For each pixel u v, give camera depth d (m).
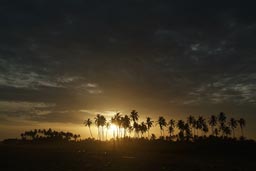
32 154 81.50
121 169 51.50
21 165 55.12
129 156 84.50
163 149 123.81
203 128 158.25
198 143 135.12
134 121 159.62
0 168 50.78
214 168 59.03
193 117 159.75
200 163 70.50
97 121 162.00
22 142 194.25
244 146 123.25
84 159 68.62
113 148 130.12
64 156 76.62
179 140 152.75
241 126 151.00
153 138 163.25
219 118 155.00
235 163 75.25
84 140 177.75
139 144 143.00
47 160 64.94
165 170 52.78
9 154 78.56
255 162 81.38
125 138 160.88
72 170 48.94
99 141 169.12
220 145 126.56
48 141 194.00
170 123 162.50
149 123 162.25
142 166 57.38
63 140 197.50
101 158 71.94
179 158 86.69
